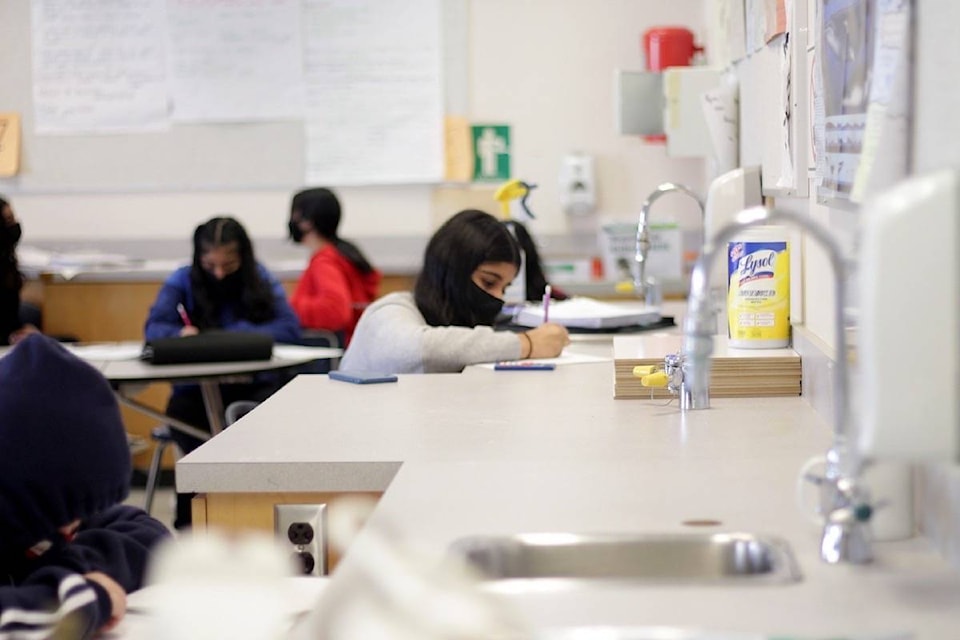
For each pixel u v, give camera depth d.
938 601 1.41
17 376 1.87
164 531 2.18
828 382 2.50
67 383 1.90
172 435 5.45
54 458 1.86
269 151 7.79
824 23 2.69
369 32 7.68
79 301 7.24
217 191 7.84
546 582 1.50
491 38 7.66
